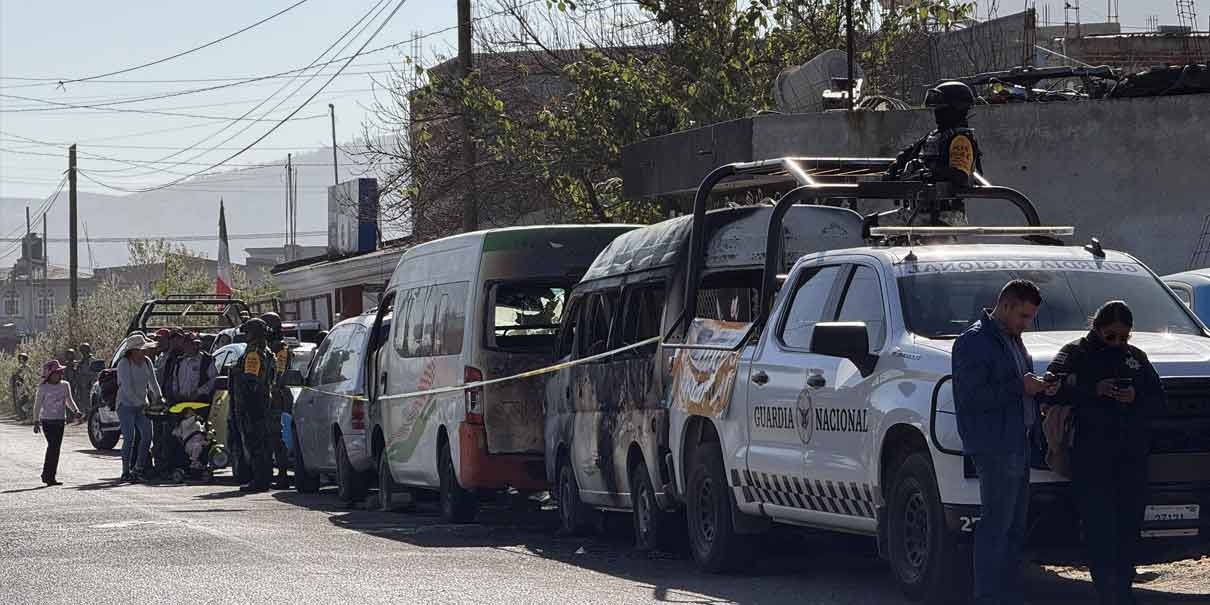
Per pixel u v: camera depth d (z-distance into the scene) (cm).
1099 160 2859
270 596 1409
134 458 3400
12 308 19475
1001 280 1387
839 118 2878
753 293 1823
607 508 1950
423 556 1772
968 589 1247
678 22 3972
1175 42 5541
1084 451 1199
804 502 1452
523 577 1558
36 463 3925
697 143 3073
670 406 1717
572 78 3884
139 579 1541
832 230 1825
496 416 2198
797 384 1447
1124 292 1406
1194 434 1242
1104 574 1213
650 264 1847
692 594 1413
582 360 1964
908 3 4056
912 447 1300
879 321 1373
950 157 1809
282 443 3059
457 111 4047
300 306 7388
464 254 2277
